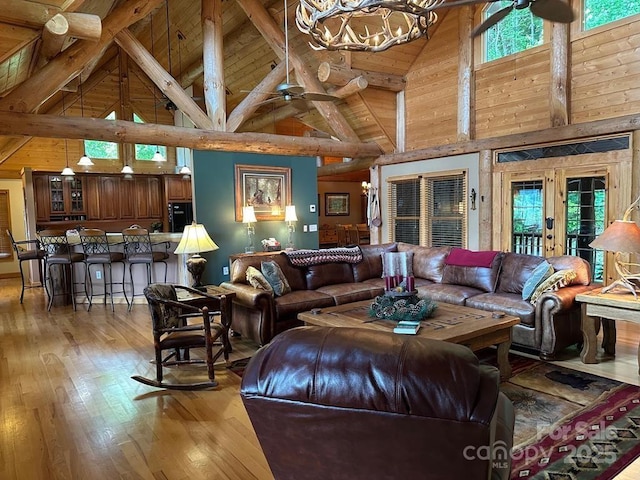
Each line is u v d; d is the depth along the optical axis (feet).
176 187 34.78
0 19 11.66
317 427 3.86
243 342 15.15
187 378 11.72
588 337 12.12
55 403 10.27
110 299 21.90
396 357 3.70
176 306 11.05
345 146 25.44
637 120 15.96
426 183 24.81
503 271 15.46
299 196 24.59
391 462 3.74
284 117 31.45
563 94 18.26
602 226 17.34
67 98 31.71
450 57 22.88
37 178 30.55
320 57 22.49
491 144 21.03
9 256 31.55
